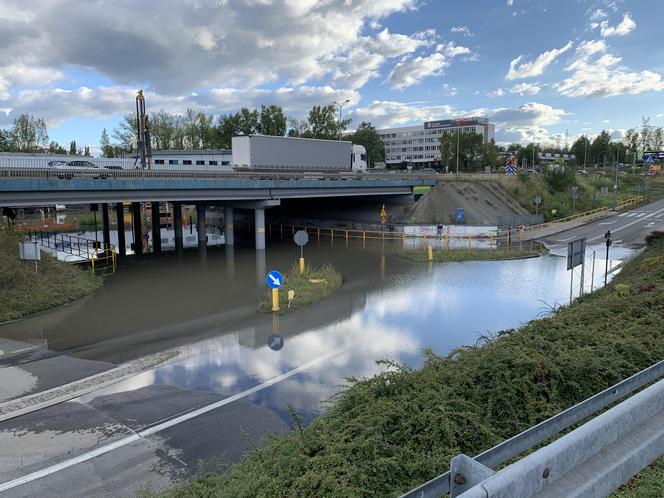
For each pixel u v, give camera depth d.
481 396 6.90
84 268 31.31
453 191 55.44
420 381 7.66
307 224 58.88
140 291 25.12
